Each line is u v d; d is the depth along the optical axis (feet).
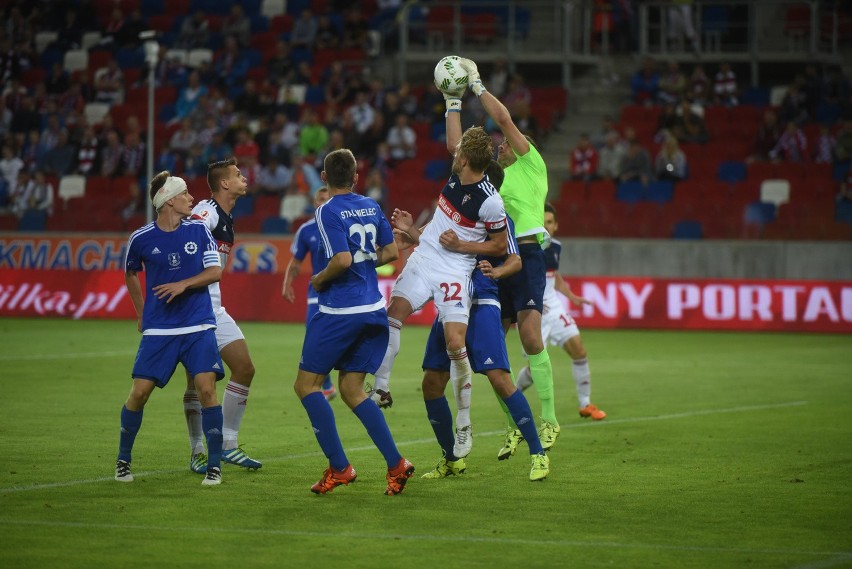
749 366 175.73
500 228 88.22
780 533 74.02
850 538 72.79
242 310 252.21
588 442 109.70
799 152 273.54
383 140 290.97
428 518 77.71
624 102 317.42
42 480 88.94
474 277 91.50
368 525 75.56
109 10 366.43
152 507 80.23
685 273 248.73
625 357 187.62
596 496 85.05
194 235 87.66
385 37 345.10
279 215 277.64
